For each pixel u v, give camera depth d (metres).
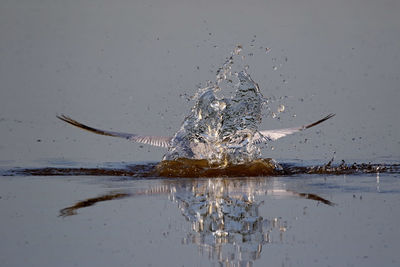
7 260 19.27
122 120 54.06
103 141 48.50
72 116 55.25
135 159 42.66
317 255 19.67
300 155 43.59
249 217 24.33
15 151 44.22
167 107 57.47
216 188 30.81
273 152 44.41
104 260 19.27
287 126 51.62
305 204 26.53
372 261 19.11
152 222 23.61
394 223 23.19
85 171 37.16
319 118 53.84
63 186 31.48
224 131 38.66
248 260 19.33
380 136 48.66
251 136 38.72
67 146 46.22
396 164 39.31
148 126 52.25
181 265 18.83
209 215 24.66
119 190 30.28
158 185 31.88
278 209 25.66
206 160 36.88
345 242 20.95
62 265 18.86
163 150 46.16
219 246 20.70
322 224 23.19
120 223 23.38
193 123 38.97
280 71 64.81
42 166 38.94
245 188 30.78
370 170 37.09
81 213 24.89
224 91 58.44
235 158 37.53
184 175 35.44
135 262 19.12
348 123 52.28
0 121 53.66
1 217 24.23
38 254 19.78
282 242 21.08
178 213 25.00
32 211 25.27
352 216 24.28
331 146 46.06
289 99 58.25
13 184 32.22
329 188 30.56
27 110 57.22
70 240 21.30
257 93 39.84
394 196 28.14
